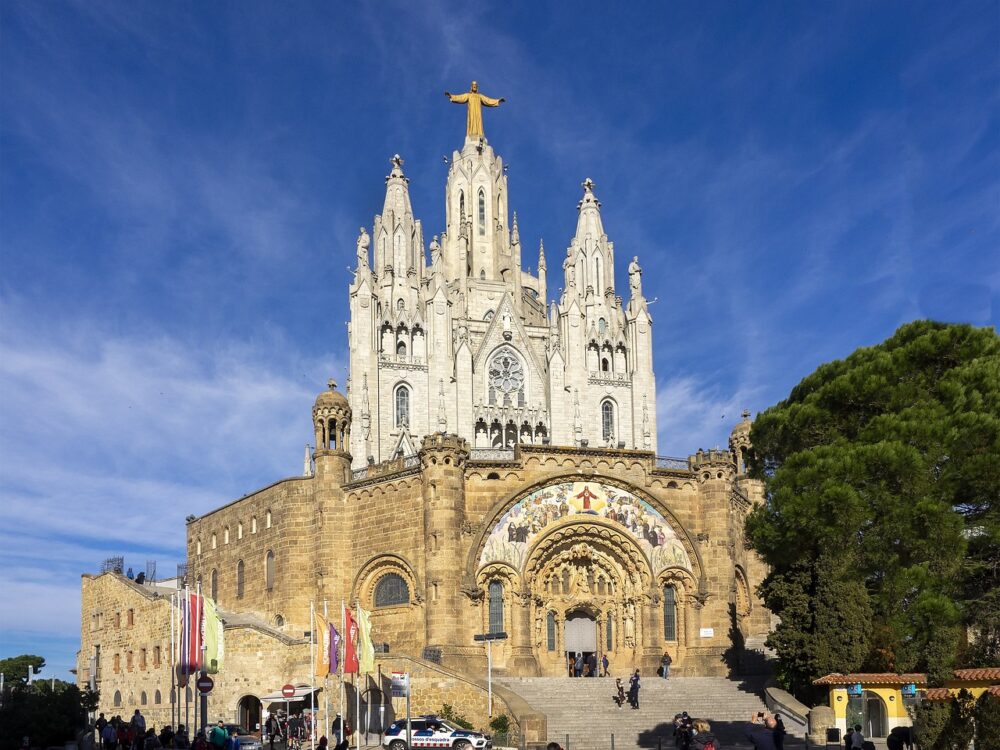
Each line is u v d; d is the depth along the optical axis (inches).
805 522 2237.9
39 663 5841.5
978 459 2095.2
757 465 2635.3
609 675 2746.1
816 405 2440.9
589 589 2807.6
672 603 2802.7
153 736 2087.8
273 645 2647.6
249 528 3171.8
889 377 2351.1
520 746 2116.1
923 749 1752.0
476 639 2304.4
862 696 2108.8
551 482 2733.8
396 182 5915.4
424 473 2652.6
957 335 2331.4
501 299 5944.9
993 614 2160.4
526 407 5743.1
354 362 5438.0
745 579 3129.9
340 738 2170.3
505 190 6446.9
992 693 1648.6
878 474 2194.9
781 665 2442.2
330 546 2834.6
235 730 2343.8
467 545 2637.8
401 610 2694.4
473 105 6520.7
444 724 2076.8
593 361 5969.5
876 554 2176.4
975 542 2148.1
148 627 3095.5
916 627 2074.3
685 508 2829.7
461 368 5585.6
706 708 2406.5
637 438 5895.7
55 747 2231.8
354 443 5310.0
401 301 5625.0
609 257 6190.9
